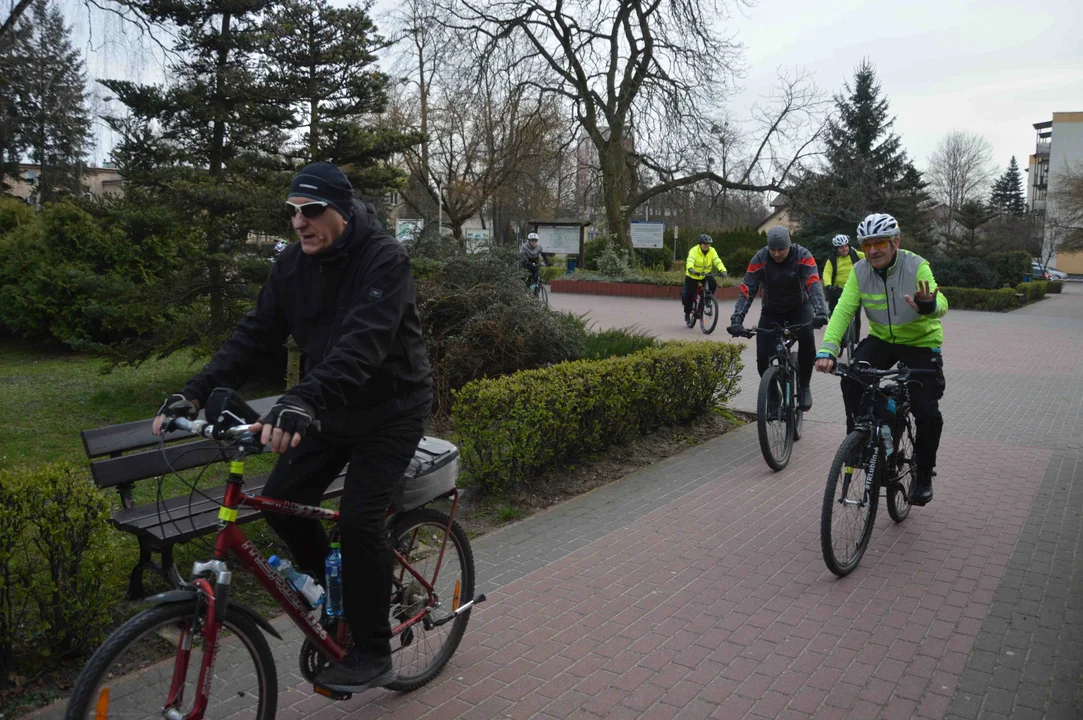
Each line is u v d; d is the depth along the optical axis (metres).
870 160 35.19
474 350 8.20
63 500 3.48
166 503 4.17
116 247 12.47
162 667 2.61
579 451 6.76
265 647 2.83
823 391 10.80
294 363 8.24
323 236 2.88
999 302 27.28
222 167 9.07
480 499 5.95
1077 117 82.19
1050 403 9.91
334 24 8.77
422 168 28.88
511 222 46.31
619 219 29.09
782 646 3.88
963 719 3.27
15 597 3.37
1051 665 3.69
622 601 4.37
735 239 40.72
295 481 3.00
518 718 3.30
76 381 10.06
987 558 4.95
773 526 5.51
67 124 16.23
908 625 4.08
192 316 8.93
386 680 3.13
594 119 27.62
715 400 8.48
